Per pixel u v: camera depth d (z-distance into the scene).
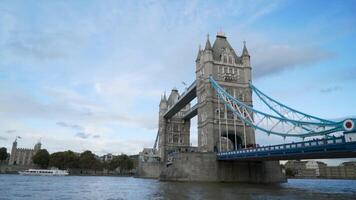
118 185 55.06
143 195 33.97
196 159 63.50
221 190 39.16
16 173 133.62
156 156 122.44
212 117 71.12
